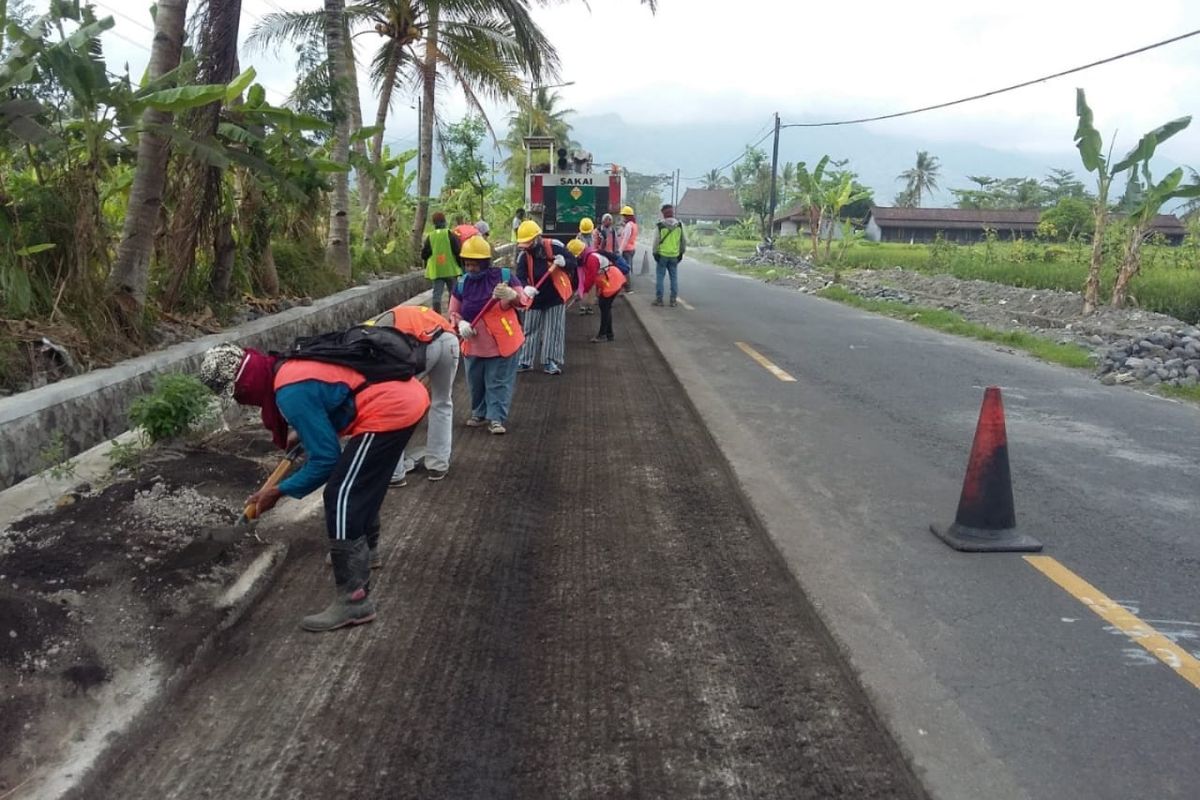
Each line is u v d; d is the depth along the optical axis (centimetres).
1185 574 459
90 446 585
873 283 2308
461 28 1792
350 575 388
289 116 861
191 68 751
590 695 343
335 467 384
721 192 9262
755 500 555
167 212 873
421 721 324
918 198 9525
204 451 580
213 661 364
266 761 301
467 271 708
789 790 288
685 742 313
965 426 770
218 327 848
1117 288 1539
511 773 296
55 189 682
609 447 690
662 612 412
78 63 646
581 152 2053
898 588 432
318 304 1086
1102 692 342
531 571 457
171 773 295
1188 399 922
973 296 1950
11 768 285
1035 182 8219
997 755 300
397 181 1783
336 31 1270
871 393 905
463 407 824
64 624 349
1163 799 279
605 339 1241
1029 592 432
